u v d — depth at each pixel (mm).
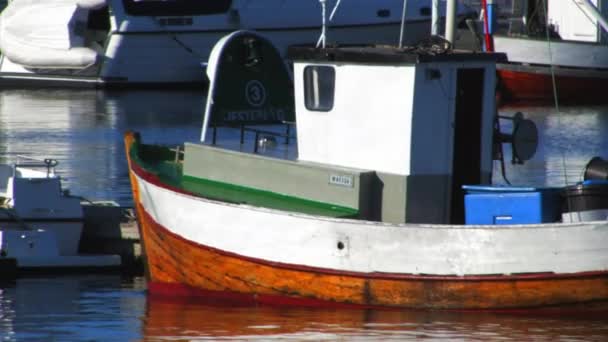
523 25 167750
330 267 50594
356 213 51094
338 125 52906
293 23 189750
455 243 48250
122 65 186000
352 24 190625
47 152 111438
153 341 48312
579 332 46469
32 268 65312
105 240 70062
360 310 50625
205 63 184500
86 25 188125
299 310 51969
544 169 95750
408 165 50281
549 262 47281
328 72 53000
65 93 180500
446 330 47156
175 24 185750
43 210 67375
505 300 48188
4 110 154000
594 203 48312
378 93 51062
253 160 55812
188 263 56156
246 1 187375
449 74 50531
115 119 142750
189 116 147125
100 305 56281
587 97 164375
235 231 53188
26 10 188375
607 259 46906
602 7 160375
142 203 59312
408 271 49125
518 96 165500
